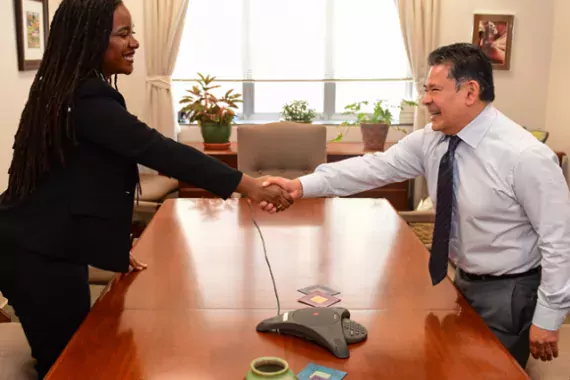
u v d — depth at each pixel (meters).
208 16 5.31
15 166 1.76
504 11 5.26
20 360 1.91
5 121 3.43
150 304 1.80
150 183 4.61
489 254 1.91
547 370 1.96
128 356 1.49
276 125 3.62
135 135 1.76
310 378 1.39
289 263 2.16
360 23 5.37
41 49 3.93
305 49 5.41
